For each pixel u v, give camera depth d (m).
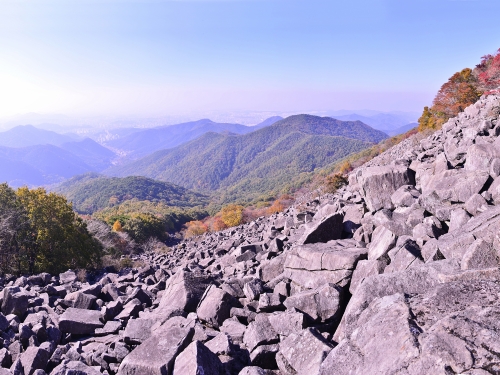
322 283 7.92
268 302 8.09
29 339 8.02
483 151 10.40
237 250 16.17
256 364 6.16
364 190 12.38
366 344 4.15
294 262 9.05
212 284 9.78
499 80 36.91
